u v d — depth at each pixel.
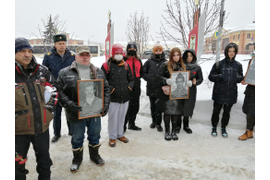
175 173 2.79
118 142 3.82
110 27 6.12
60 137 3.96
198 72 3.88
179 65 3.81
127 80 3.63
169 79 3.65
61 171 2.81
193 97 3.91
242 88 5.17
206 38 7.44
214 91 4.01
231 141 3.86
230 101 3.85
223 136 4.04
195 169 2.89
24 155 2.07
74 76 2.61
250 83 3.69
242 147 3.61
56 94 2.26
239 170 2.87
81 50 2.58
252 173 2.79
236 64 3.86
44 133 2.19
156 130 4.46
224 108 4.03
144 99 6.16
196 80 3.85
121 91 3.46
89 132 2.87
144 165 2.99
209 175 2.75
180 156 3.29
